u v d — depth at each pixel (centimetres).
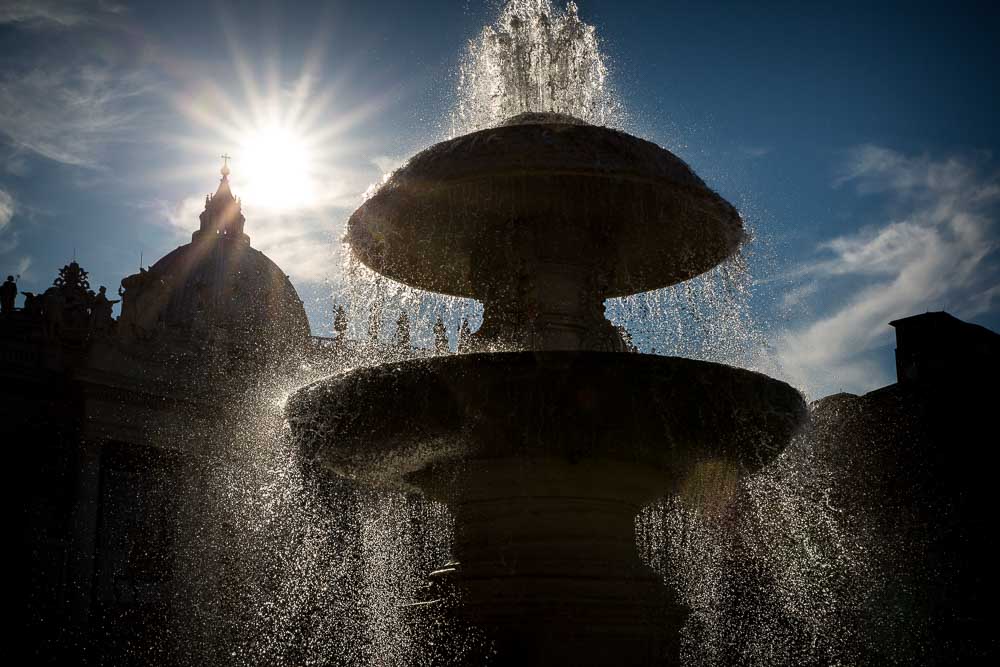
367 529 1537
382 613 902
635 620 591
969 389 1563
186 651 3678
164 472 4191
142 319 4338
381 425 595
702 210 673
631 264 752
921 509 1529
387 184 667
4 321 4438
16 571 3894
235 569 3784
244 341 4631
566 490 603
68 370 4291
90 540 3906
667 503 756
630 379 558
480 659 588
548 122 657
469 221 684
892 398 1600
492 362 560
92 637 3659
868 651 1468
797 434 626
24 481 4138
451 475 625
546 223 675
